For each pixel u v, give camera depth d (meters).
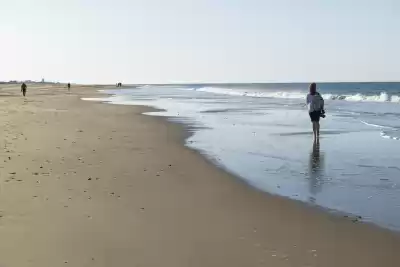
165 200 7.38
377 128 19.03
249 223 6.25
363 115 26.19
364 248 5.32
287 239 5.60
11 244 5.22
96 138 15.11
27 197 7.24
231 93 77.94
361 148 13.55
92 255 4.95
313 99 14.76
